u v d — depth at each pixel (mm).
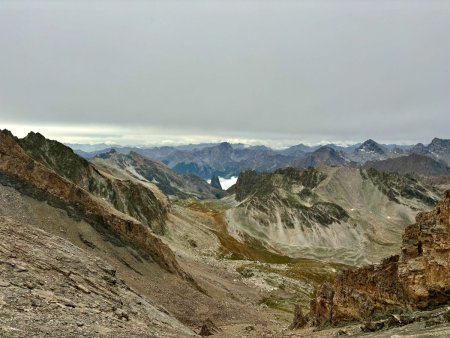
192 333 51531
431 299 42719
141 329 37031
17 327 24203
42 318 27641
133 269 80875
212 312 82938
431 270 42562
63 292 37281
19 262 39688
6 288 31297
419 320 37875
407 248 47375
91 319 32688
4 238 45562
